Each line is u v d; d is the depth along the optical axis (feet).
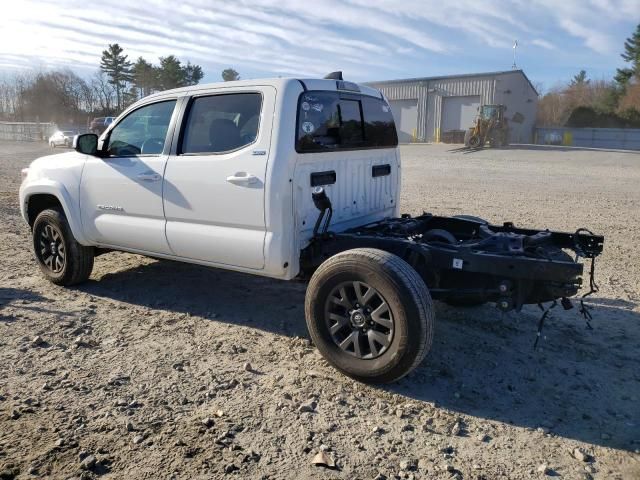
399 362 12.46
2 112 259.19
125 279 21.16
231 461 10.34
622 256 25.89
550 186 55.98
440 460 10.55
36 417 11.64
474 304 18.07
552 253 14.53
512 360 14.80
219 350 15.11
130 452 10.54
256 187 14.52
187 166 15.87
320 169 15.43
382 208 18.62
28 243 26.78
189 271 22.30
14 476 9.75
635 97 191.93
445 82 155.43
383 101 18.37
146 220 17.12
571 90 257.55
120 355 14.67
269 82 14.79
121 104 246.27
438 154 110.52
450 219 17.61
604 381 13.74
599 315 18.16
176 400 12.46
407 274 12.46
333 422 11.74
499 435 11.43
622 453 10.86
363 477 10.03
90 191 18.24
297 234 14.85
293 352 15.06
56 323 16.66
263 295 19.67
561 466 10.43
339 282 13.24
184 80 241.14
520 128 165.68
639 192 51.03
